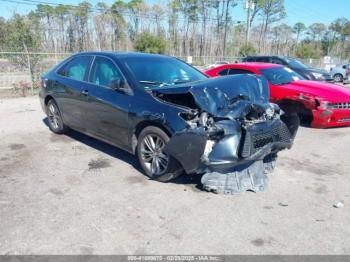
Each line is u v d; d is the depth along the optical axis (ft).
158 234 9.89
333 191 13.23
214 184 12.50
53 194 12.32
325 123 23.08
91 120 16.55
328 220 10.93
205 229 10.21
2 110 28.63
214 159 11.87
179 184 13.35
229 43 168.14
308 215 11.22
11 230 9.93
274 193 12.87
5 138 19.47
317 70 45.14
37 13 130.41
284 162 16.61
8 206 11.37
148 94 13.67
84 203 11.67
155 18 148.36
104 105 15.28
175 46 149.28
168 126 12.48
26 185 13.05
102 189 12.80
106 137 16.03
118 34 147.54
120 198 12.09
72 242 9.40
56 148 17.70
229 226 10.41
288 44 205.77
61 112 19.10
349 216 11.21
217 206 11.63
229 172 12.74
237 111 12.35
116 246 9.27
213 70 28.84
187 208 11.45
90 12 144.15
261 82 14.46
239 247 9.37
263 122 12.94
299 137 21.47
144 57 16.46
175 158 12.27
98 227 10.18
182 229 10.18
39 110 28.68
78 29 148.36
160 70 15.75
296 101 23.58
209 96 12.16
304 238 9.87
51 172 14.40
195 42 158.30
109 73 15.66
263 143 12.74
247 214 11.16
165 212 11.16
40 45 53.57
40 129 21.71
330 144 19.99
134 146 14.55
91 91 16.11
